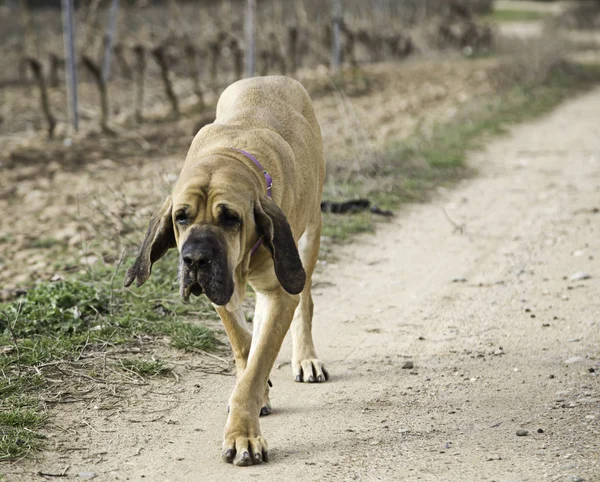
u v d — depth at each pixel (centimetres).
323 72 2155
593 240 895
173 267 754
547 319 672
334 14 2197
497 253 863
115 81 2009
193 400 528
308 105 607
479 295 738
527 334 641
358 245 893
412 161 1230
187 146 1361
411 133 1470
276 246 444
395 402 526
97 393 525
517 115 1762
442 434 477
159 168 1160
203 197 430
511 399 524
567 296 724
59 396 516
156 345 605
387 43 2664
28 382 527
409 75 2278
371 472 432
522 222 981
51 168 1199
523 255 852
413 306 714
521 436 471
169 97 1603
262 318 500
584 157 1357
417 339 639
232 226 429
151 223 461
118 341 600
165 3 2733
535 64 2273
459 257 853
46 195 1059
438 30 2970
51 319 622
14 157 1258
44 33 2305
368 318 689
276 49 2027
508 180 1205
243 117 540
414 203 1069
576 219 986
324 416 509
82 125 1515
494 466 434
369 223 957
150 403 519
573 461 435
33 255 836
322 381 565
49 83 1945
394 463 442
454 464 438
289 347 632
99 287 693
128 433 479
